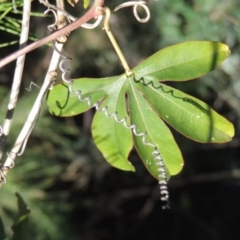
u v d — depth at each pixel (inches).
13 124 48.7
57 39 19.4
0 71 57.2
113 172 69.2
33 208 54.6
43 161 56.8
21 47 19.5
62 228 56.7
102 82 19.8
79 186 66.2
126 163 19.8
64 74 19.5
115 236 71.7
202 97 58.4
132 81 19.7
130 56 60.2
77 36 61.7
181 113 19.6
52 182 60.7
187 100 19.5
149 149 19.7
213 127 19.6
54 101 19.9
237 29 51.8
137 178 69.5
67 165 62.7
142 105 19.7
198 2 52.1
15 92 19.8
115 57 62.0
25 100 50.7
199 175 66.4
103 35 61.6
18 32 22.0
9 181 51.4
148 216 72.2
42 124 55.5
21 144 20.0
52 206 56.5
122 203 72.0
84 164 64.5
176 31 53.3
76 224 64.2
